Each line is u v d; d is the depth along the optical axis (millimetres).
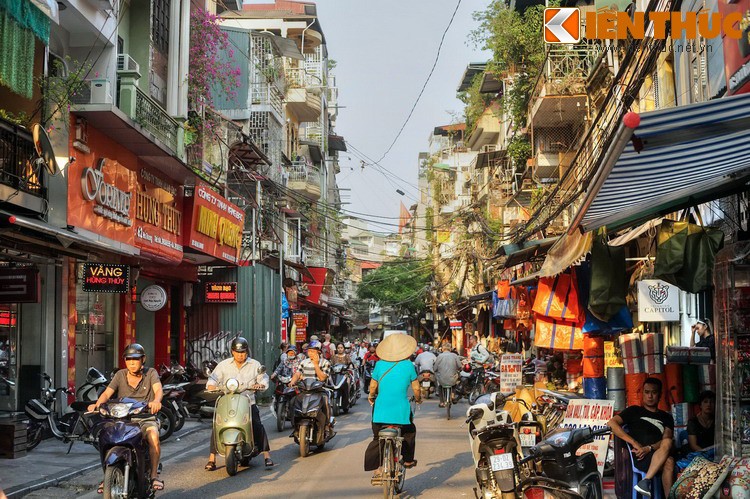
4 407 14375
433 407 21969
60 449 13148
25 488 9703
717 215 11555
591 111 23750
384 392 9188
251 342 24938
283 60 43250
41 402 13414
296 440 12805
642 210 8977
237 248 24531
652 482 7578
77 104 14570
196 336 24891
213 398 17750
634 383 9641
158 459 8398
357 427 17156
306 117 46062
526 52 29438
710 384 9250
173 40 20594
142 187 17688
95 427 8102
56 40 16156
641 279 13727
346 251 87438
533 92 25938
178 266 22703
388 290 72938
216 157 25781
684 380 9547
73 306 15797
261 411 21406
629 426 7785
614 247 8758
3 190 12188
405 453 9453
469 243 42688
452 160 60781
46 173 13617
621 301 8727
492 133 41000
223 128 26719
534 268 23922
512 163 33688
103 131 15547
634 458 7695
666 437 7582
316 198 44562
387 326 103812
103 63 16719
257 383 11195
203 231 21109
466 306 46625
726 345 7266
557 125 26938
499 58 30250
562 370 17016
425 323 70625
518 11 32125
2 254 11844
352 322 82188
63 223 14062
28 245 11602
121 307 18938
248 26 44969
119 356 18797
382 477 8656
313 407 12656
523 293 17031
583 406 9055
